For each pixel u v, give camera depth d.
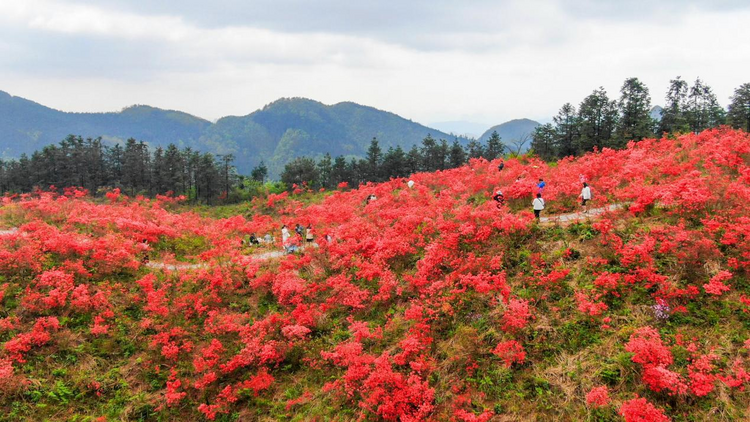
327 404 11.54
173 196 66.94
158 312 14.66
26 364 12.48
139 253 19.42
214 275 16.70
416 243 17.66
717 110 50.09
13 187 69.12
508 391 10.55
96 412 11.62
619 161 22.09
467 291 13.68
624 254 12.81
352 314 14.73
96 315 14.58
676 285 11.81
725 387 9.28
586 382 10.17
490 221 16.14
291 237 20.19
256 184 79.50
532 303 12.63
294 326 13.45
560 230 15.51
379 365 11.23
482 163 31.19
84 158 68.12
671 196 14.34
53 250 17.12
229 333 14.27
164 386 12.64
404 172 77.44
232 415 11.65
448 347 12.13
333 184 82.12
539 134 56.62
